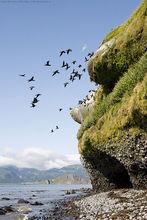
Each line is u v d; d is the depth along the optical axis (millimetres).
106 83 41594
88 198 37062
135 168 30797
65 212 30172
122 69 37344
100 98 44312
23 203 50281
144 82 26891
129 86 32688
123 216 20578
